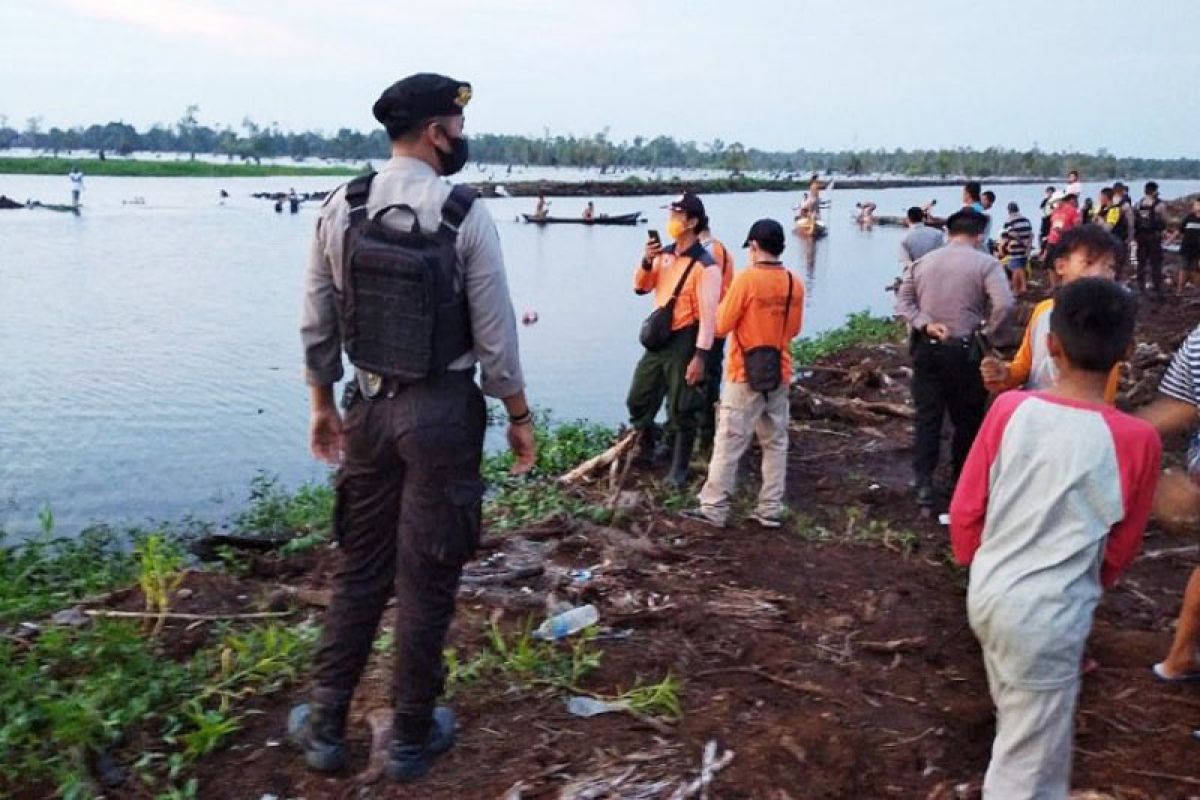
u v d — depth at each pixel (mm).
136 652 4309
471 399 3396
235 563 6246
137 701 3900
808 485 7941
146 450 10750
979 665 4762
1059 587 3045
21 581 6039
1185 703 4414
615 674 4449
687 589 5508
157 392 13219
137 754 3730
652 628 5008
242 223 42031
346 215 3303
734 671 4551
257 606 5094
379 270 3213
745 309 6340
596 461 7992
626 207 62406
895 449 9070
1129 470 3033
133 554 6766
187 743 3766
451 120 3365
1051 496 3066
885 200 83625
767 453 6664
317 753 3590
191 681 4195
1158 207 19938
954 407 7043
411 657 3445
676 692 4273
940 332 6840
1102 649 4965
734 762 3777
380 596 3553
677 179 100188
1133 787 3787
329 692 3559
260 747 3785
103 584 6031
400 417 3299
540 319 19797
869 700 4348
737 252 34125
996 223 52156
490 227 3320
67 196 56031
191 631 4793
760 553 6188
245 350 16141
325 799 3494
